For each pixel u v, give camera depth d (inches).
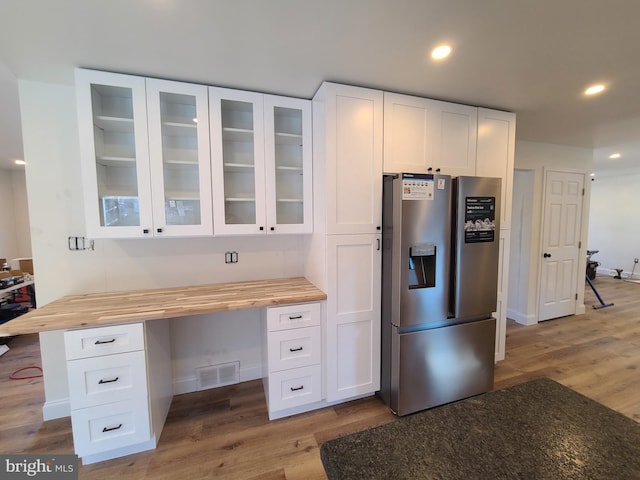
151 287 84.6
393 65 66.8
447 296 79.0
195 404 83.6
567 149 145.7
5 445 68.6
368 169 78.0
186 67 66.9
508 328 140.2
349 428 73.7
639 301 184.4
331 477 23.6
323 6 47.8
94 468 62.0
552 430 28.7
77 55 61.6
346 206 76.6
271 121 80.4
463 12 49.7
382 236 80.9
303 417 77.8
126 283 82.6
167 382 80.6
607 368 102.8
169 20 51.0
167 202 75.7
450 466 24.3
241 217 82.9
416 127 82.6
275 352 74.1
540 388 36.3
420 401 78.0
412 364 76.4
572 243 154.6
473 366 83.6
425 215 74.8
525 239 143.9
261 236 94.5
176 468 62.1
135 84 69.1
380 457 25.4
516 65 67.2
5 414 79.2
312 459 64.4
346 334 79.4
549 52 62.1
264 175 80.6
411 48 60.5
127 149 76.2
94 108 68.3
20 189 218.7
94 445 61.7
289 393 76.1
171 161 73.9
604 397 86.7
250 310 95.1
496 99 85.7
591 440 27.3
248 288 83.9
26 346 122.0
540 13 50.1
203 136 74.7
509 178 96.7
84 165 67.2
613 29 54.4
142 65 65.8
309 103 83.2
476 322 83.4
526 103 88.6
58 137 75.7
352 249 78.1
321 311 77.4
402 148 81.3
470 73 70.7
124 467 62.3
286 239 97.2
